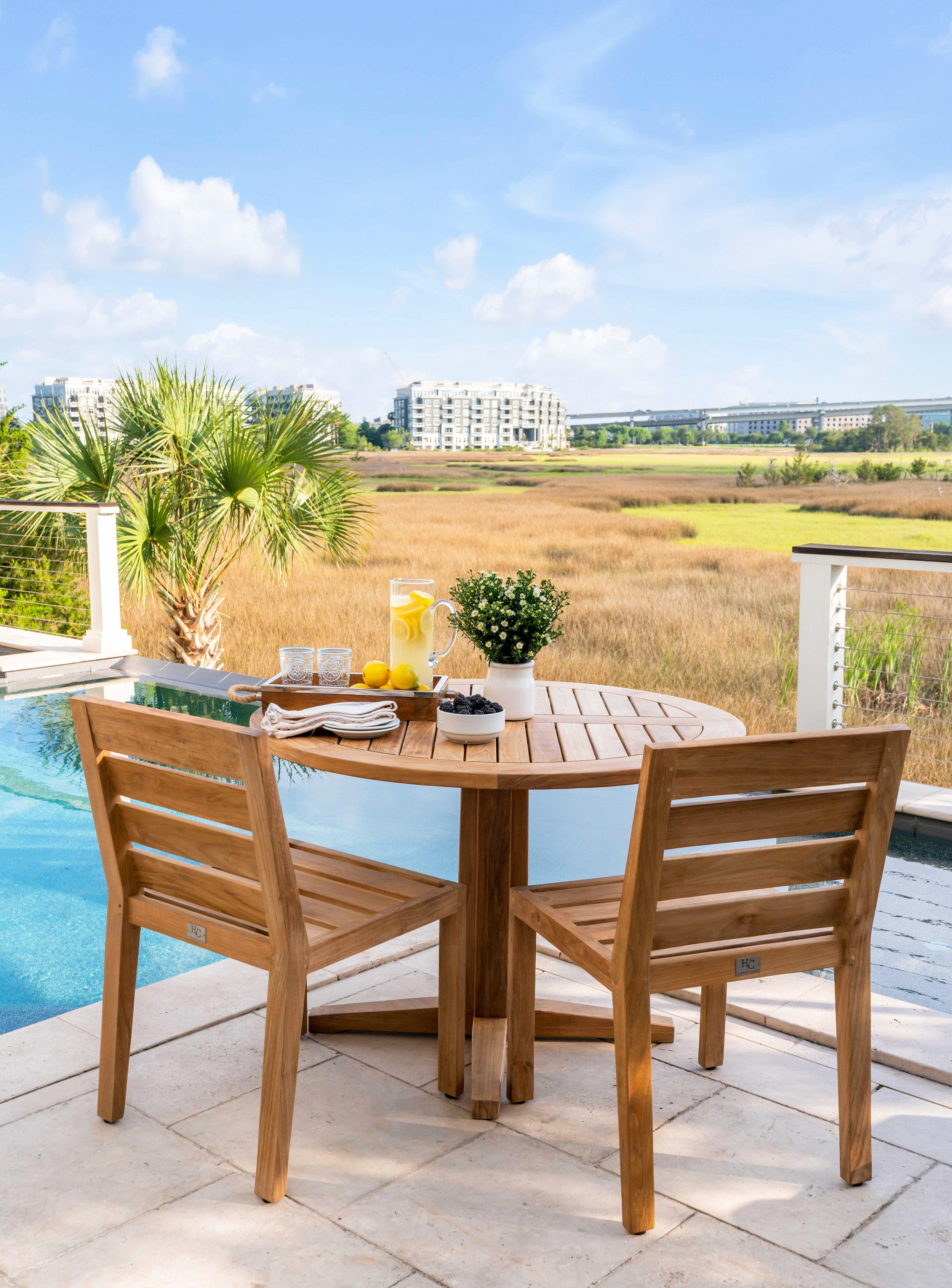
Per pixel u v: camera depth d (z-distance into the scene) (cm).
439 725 220
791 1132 201
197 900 186
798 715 438
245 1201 179
